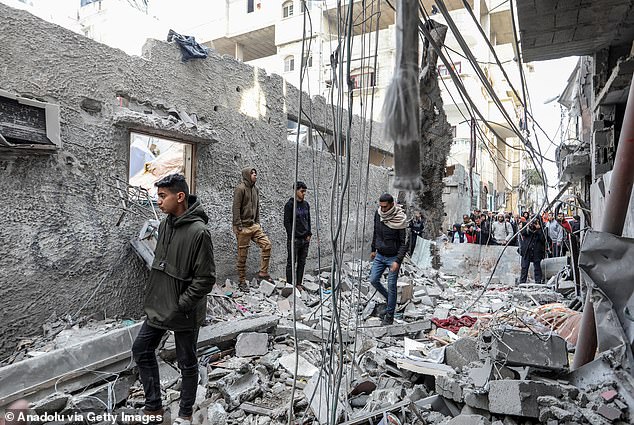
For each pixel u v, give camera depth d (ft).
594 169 20.90
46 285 13.05
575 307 21.42
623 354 8.20
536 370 9.59
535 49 20.12
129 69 15.92
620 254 8.13
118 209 15.29
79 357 10.51
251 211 20.66
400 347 14.67
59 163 13.46
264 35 84.38
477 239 39.60
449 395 9.82
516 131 13.30
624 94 18.88
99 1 62.28
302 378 11.84
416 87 3.67
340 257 6.94
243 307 18.02
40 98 12.94
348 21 5.81
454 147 67.15
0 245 11.97
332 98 6.59
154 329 9.07
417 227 35.06
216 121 20.25
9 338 12.10
